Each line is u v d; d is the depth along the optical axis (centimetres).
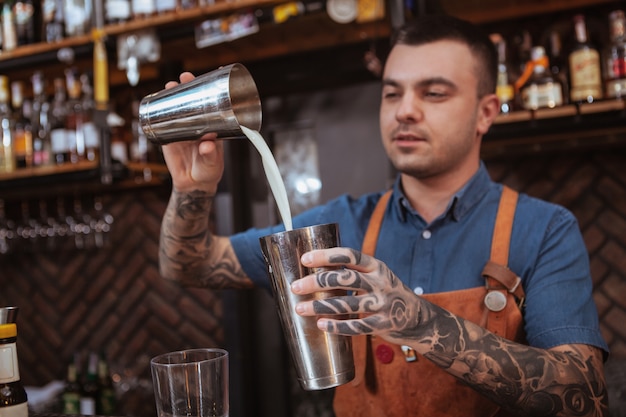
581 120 187
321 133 260
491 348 108
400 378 131
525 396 110
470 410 128
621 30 193
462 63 138
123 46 231
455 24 143
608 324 219
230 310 256
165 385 91
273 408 263
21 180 251
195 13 214
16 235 299
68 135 248
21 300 307
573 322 124
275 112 267
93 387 266
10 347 99
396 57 143
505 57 207
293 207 265
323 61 248
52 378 301
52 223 290
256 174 267
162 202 278
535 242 135
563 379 111
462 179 145
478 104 144
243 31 211
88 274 294
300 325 96
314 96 261
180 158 133
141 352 285
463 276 139
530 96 195
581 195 222
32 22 258
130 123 272
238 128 114
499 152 220
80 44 236
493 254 137
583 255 133
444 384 129
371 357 135
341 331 94
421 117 137
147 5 226
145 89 281
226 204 257
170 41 230
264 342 263
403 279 145
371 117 253
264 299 263
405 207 148
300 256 94
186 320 277
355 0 196
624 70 188
